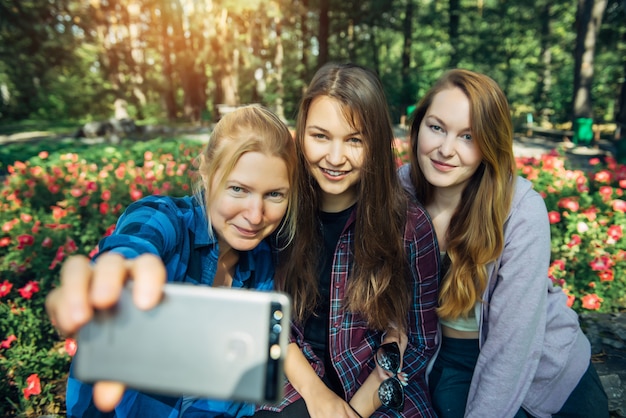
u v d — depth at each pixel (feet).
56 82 94.27
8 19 56.49
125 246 3.16
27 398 7.11
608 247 11.14
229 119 4.07
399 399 4.83
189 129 61.87
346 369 5.21
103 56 70.44
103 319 2.26
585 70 50.34
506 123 4.95
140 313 2.25
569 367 5.20
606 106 79.46
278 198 4.01
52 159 23.86
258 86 78.13
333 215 5.37
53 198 16.90
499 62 73.72
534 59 83.66
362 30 74.33
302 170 5.03
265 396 2.24
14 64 69.67
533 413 5.33
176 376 2.24
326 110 4.65
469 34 73.51
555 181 13.35
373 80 4.81
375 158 4.80
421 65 84.74
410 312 5.46
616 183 15.33
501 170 4.99
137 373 2.24
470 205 5.30
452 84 5.03
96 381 2.25
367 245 5.00
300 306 5.24
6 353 7.98
